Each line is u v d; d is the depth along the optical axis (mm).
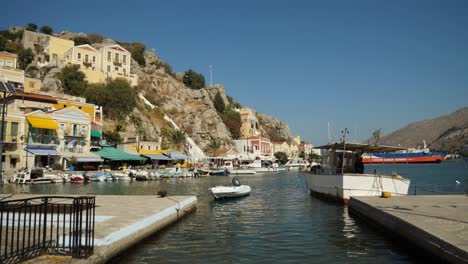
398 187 26859
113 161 67500
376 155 141750
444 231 11867
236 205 27844
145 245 14234
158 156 76562
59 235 11477
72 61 90812
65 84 84625
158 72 128250
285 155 138250
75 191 38031
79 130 59906
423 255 12008
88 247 10234
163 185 48000
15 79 66750
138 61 127000
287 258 12766
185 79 142125
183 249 13758
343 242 15133
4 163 48344
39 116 53000
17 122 50375
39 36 101500
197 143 109875
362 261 12430
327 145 30047
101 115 75688
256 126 151000
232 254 13188
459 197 23141
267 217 21734
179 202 20406
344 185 26797
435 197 23172
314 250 13852
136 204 19453
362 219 20375
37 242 10664
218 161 104188
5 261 8852
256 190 42250
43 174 47438
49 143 54750
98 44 117562
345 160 31375
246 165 103125
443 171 96188
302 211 24328
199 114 117688
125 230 12734
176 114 114562
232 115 136875
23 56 91188
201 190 40750
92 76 91562
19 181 44750
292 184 52688
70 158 55875
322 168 34844
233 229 17859
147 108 102188
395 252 13461
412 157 155000
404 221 13891
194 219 20828
